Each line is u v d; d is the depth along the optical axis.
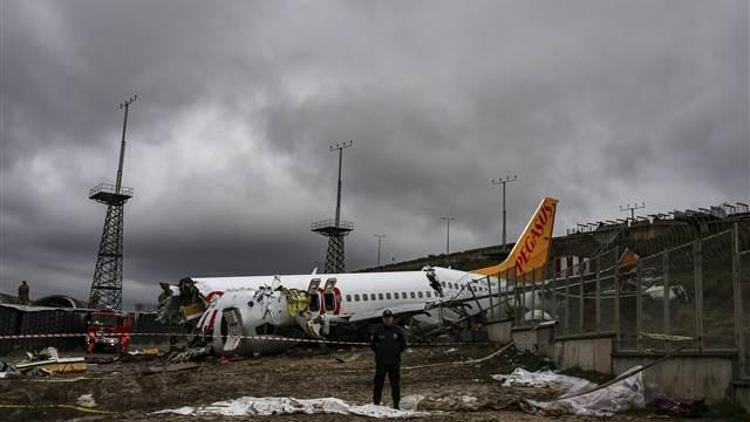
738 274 11.67
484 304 37.06
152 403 13.45
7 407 12.55
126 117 66.81
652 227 55.66
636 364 14.93
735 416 11.19
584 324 18.81
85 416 11.88
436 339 34.56
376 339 12.82
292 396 14.69
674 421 11.24
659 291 14.33
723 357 11.85
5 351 33.44
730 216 58.19
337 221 73.56
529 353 22.83
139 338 48.75
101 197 66.12
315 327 30.52
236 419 10.82
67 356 33.06
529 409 12.09
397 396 12.53
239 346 29.02
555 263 22.27
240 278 33.16
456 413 11.83
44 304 49.09
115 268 66.06
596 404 12.60
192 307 32.22
